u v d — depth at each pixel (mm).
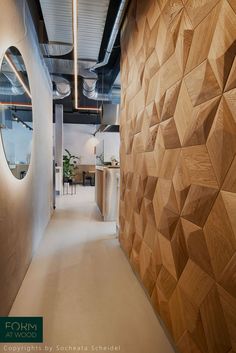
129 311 1854
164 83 1600
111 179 4340
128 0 2504
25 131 2512
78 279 2305
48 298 1983
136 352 1470
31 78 2676
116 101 6859
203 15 1118
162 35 1637
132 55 2473
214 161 1041
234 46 906
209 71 1064
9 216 1780
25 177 2365
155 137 1782
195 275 1229
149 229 1954
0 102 1788
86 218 4562
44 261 2672
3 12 1653
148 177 1963
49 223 4180
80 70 4922
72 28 3117
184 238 1341
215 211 1046
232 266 942
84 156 10820
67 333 1607
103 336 1592
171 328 1523
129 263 2650
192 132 1217
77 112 9023
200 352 1187
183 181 1338
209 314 1104
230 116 932
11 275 1830
